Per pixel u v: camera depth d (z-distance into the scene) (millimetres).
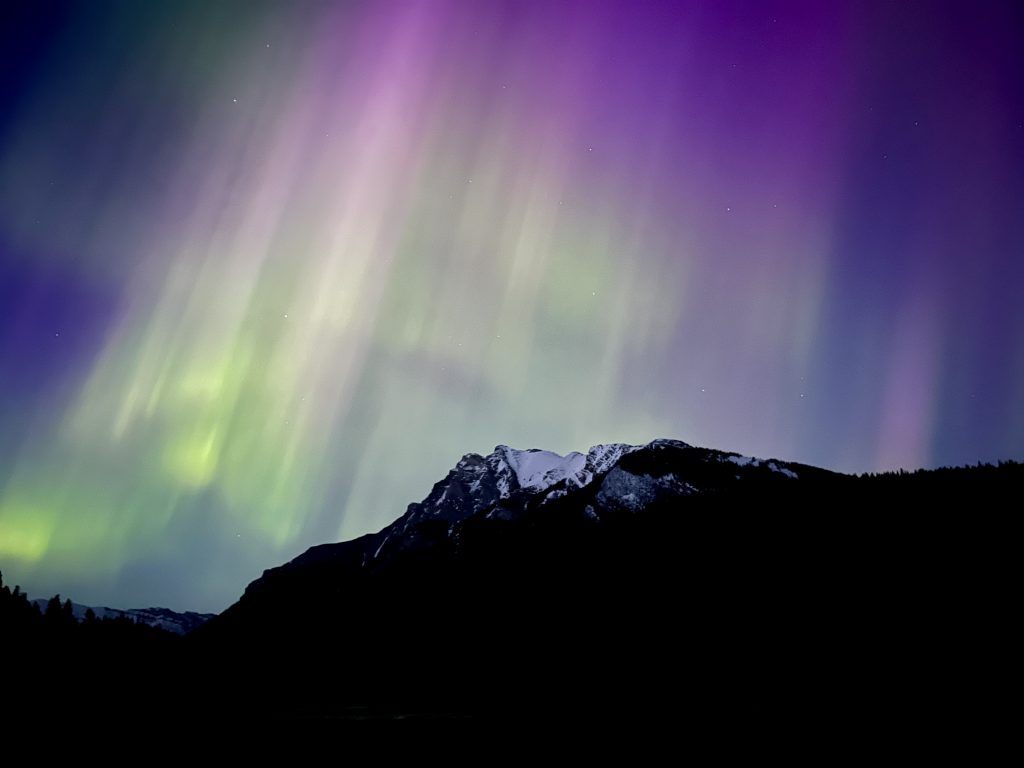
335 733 37969
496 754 29906
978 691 28016
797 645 42812
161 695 60531
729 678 41906
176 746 34188
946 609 38906
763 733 28000
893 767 21766
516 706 50000
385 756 30547
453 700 60188
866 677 33250
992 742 22828
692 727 31281
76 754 32781
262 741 35281
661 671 51125
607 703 44156
